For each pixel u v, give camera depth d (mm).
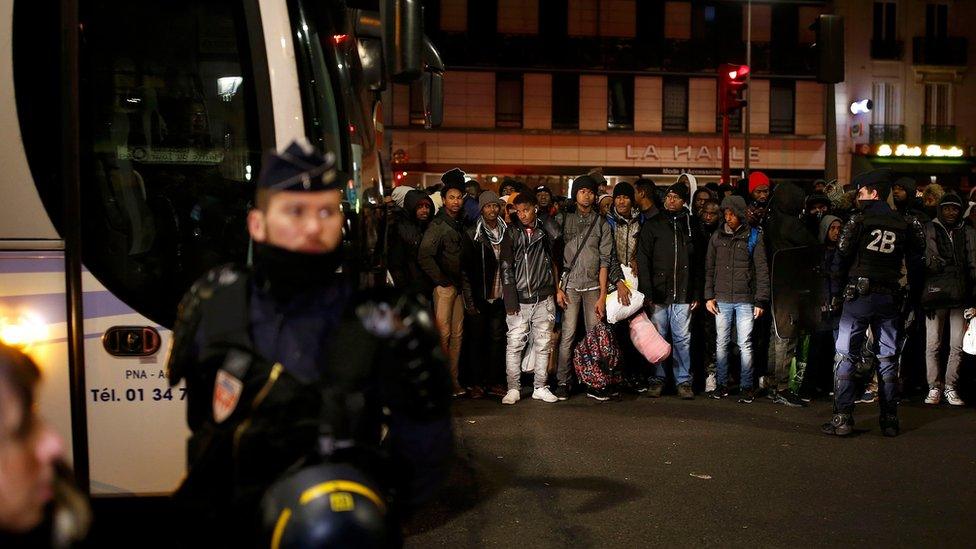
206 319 2324
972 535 4949
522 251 8492
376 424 2393
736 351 9273
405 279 8844
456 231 8375
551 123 35188
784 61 35844
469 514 5277
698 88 35906
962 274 8336
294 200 2254
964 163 35938
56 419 4199
